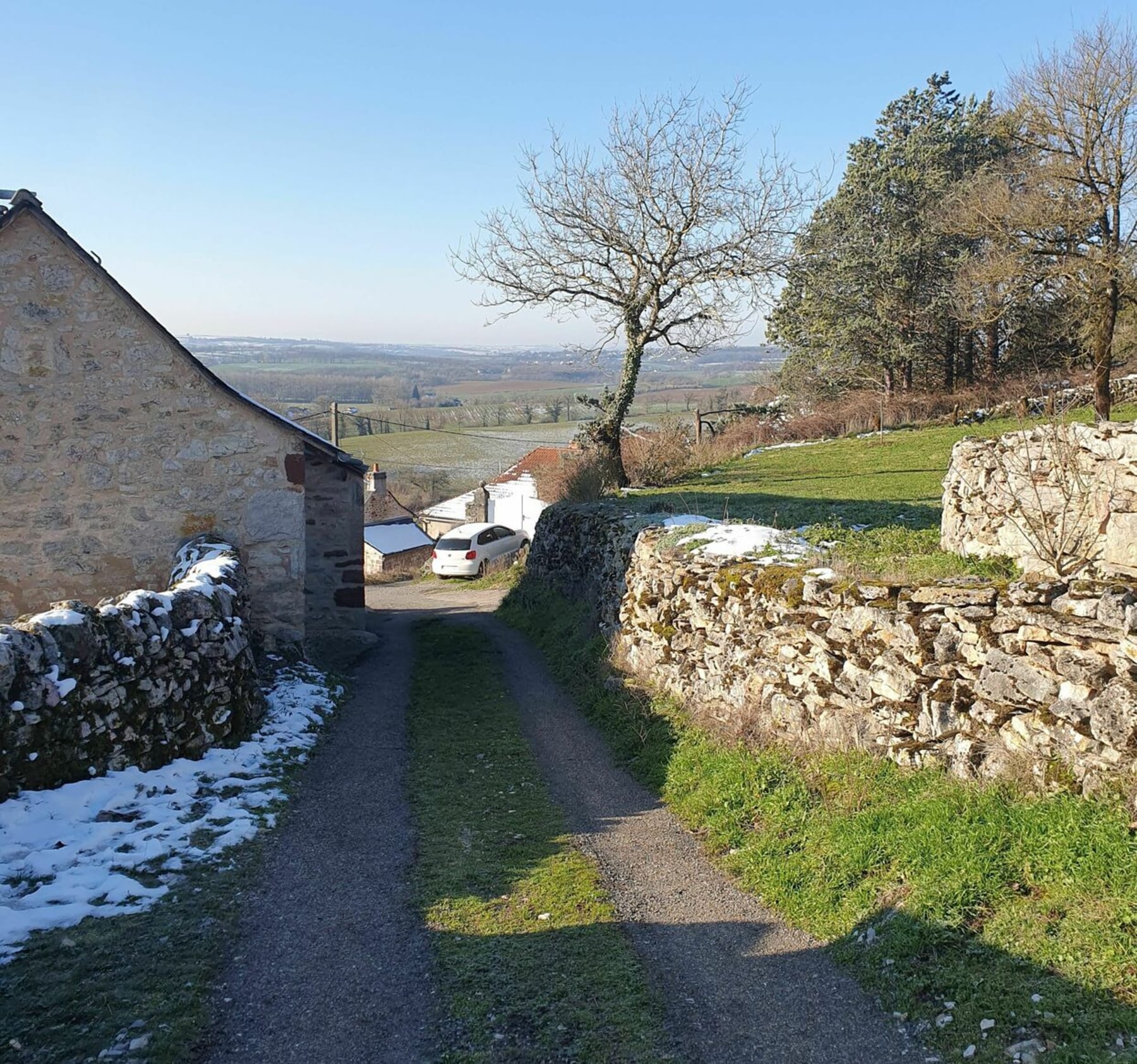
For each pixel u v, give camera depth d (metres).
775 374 43.25
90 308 11.41
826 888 5.54
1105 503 7.14
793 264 24.45
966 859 5.06
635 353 24.78
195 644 8.09
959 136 35.16
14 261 11.13
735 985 4.77
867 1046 4.16
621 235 24.16
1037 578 5.99
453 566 27.97
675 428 28.67
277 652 12.00
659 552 10.97
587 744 9.48
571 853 6.55
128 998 4.34
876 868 5.50
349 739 9.35
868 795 6.21
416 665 13.54
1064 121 21.72
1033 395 26.92
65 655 6.69
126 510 11.70
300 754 8.55
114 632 7.14
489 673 12.95
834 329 35.22
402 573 34.97
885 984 4.55
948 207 29.48
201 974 4.61
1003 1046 3.90
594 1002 4.59
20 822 5.93
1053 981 4.13
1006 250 23.52
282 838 6.56
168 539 11.86
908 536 10.52
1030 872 4.84
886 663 6.66
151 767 7.25
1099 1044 3.72
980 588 6.28
